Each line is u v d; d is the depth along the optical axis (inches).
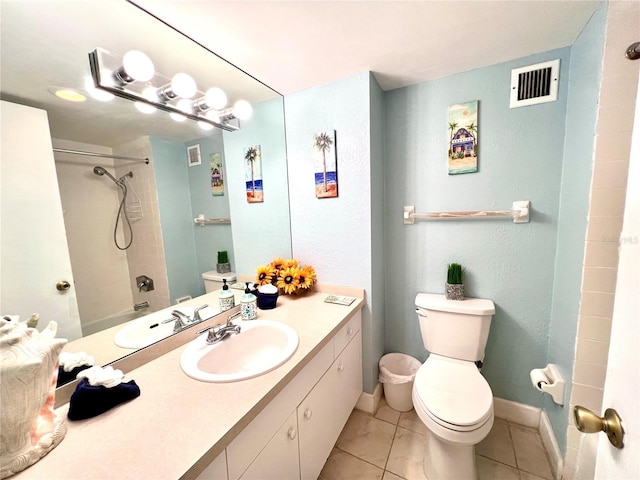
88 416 27.5
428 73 57.2
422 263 66.6
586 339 42.5
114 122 38.1
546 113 51.9
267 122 65.4
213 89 49.2
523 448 54.3
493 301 60.4
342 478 49.4
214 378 33.3
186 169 50.1
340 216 63.1
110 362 35.2
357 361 61.6
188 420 27.2
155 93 42.4
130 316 40.0
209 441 24.6
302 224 68.8
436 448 46.9
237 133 60.1
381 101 63.7
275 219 68.2
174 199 47.9
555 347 53.2
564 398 47.5
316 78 57.5
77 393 27.5
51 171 31.6
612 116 38.1
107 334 36.8
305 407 40.6
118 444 24.5
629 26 35.8
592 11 39.3
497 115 55.4
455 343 58.3
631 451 16.3
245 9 36.0
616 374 18.3
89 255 35.4
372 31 42.2
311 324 49.4
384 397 70.9
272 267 66.3
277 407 34.3
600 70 38.5
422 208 64.6
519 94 53.1
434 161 62.1
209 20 38.0
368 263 61.5
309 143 64.2
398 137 65.0
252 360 46.2
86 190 35.1
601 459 20.0
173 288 47.6
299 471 39.6
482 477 48.7
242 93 60.6
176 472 21.8
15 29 28.4
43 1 30.0
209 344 41.7
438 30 42.6
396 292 70.6
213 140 55.6
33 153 30.0
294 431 37.9
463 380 50.6
